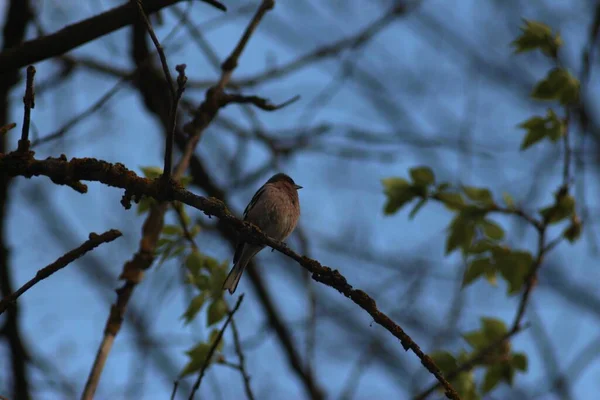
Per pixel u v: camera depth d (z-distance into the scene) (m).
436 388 10.13
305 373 14.97
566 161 10.81
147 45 14.12
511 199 10.91
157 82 14.59
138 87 14.69
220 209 6.93
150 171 9.83
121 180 6.81
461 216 10.82
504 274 10.51
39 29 13.18
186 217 9.89
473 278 10.58
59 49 9.20
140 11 6.44
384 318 6.74
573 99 11.05
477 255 10.62
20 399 13.60
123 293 9.08
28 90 6.53
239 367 9.19
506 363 10.44
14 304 5.99
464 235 10.78
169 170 6.80
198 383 8.08
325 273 6.79
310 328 15.11
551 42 11.29
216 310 9.45
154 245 9.54
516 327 10.29
